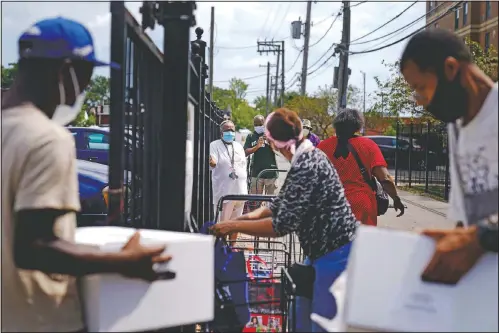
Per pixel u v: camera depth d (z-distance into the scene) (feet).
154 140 11.02
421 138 67.10
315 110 130.21
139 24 9.49
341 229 10.62
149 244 7.40
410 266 7.45
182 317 7.57
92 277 7.32
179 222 10.26
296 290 10.78
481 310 7.34
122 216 8.95
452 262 7.30
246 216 12.00
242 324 10.78
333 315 9.57
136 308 7.34
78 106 7.69
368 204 16.57
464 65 8.04
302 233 10.84
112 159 8.59
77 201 7.12
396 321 7.41
